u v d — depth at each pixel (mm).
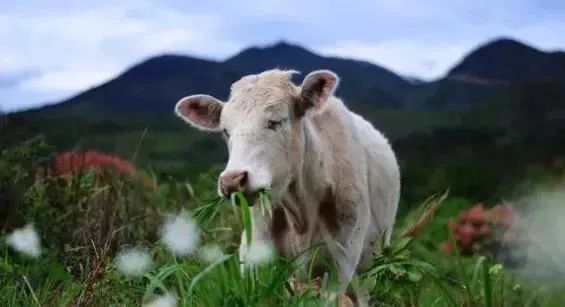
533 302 3695
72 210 4711
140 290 3568
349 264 4039
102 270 3537
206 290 3207
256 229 3928
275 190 3791
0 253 4352
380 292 3895
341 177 4066
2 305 3588
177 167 7492
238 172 3604
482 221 5992
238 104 3820
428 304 3699
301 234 3990
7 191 4754
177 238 3158
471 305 3307
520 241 5117
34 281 3951
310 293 3262
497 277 3898
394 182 4621
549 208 4949
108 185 4934
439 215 7730
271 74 3920
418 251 5836
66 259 4062
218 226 4949
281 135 3795
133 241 4441
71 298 3395
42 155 5262
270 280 3256
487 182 8500
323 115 4133
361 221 4113
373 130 4656
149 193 5477
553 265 4547
